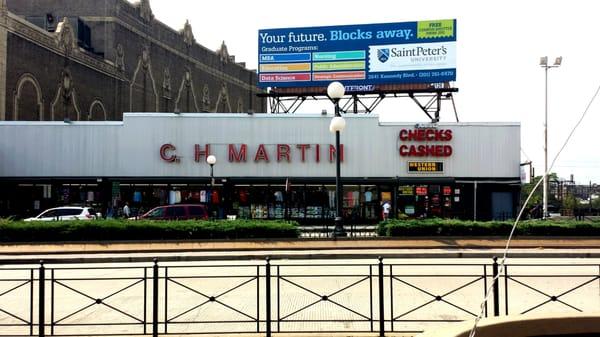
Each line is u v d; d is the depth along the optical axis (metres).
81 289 12.80
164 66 57.62
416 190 35.62
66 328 8.95
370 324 8.88
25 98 39.69
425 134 35.03
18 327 9.02
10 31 38.09
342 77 42.28
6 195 35.84
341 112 37.25
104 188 35.81
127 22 51.59
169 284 13.38
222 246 22.05
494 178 34.88
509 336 5.11
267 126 35.66
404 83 41.38
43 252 21.03
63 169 35.44
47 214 29.62
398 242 22.36
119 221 23.25
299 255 18.92
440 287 12.38
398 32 41.56
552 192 57.84
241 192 36.06
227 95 70.88
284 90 43.66
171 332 8.53
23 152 35.41
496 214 35.22
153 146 35.69
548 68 38.41
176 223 23.20
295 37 43.00
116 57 50.06
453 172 35.03
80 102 45.41
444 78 40.78
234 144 35.72
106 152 35.62
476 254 18.59
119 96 50.47
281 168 35.53
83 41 48.38
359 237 22.75
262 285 13.09
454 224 23.42
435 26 41.00
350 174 35.22
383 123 35.28
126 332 8.62
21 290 12.72
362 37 42.06
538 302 10.52
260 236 22.98
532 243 22.42
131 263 18.88
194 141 35.78
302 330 8.56
